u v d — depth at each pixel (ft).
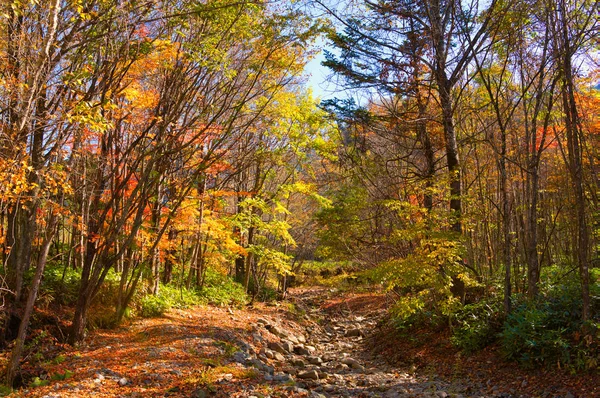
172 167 41.73
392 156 49.44
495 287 39.37
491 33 36.42
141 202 34.04
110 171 36.22
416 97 40.42
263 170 67.46
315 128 57.52
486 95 44.78
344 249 41.19
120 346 31.68
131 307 40.91
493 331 32.01
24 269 32.35
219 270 62.90
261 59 37.37
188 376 26.22
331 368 35.47
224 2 31.04
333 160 53.62
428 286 37.50
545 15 32.17
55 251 44.91
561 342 25.86
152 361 28.55
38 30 23.15
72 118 21.74
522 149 44.93
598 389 22.58
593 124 42.22
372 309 64.85
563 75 31.50
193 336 36.42
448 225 34.78
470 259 46.68
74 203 34.19
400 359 36.27
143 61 32.22
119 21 27.81
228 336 38.50
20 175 21.93
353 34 38.24
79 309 31.01
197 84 37.47
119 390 22.97
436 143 42.65
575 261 45.98
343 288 54.03
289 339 45.96
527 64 36.11
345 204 39.40
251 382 26.66
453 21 36.78
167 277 55.77
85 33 27.40
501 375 27.50
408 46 39.68
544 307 30.53
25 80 23.38
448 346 34.24
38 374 24.91
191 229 46.11
